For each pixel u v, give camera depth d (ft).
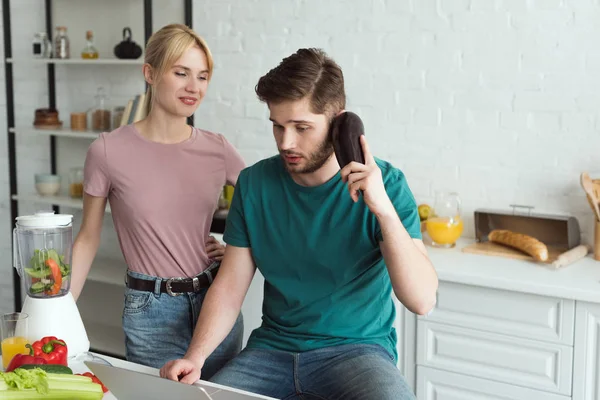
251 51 12.65
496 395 9.41
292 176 6.81
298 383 6.64
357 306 6.77
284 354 6.79
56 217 6.50
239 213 7.11
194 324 8.09
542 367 9.10
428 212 11.15
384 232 6.11
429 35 11.18
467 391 9.59
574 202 10.54
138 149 8.00
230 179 8.39
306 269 6.81
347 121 6.08
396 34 11.41
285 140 6.20
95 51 13.75
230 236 7.16
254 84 12.69
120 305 14.61
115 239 14.51
